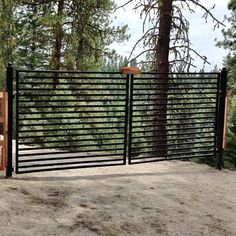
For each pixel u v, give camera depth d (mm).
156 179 5352
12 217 3650
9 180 4723
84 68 12078
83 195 4441
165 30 7047
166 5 6988
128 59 7121
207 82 6086
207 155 6168
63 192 4480
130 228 3715
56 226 3578
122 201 4363
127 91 5445
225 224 4059
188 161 6719
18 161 4914
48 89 5004
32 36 12758
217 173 6020
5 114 4828
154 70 7102
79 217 3826
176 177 5555
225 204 4629
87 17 12164
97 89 5273
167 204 4414
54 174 5246
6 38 10422
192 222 4012
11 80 4785
